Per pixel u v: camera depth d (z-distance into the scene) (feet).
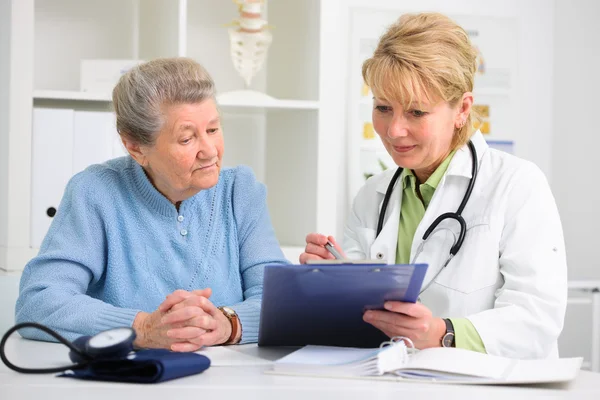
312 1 9.15
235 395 3.36
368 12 10.65
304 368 3.84
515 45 11.16
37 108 8.40
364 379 3.74
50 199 8.44
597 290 9.61
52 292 4.86
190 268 5.32
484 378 3.70
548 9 11.27
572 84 10.95
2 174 8.58
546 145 11.32
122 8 9.71
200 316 4.36
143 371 3.69
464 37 5.11
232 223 5.55
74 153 8.48
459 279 5.08
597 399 3.42
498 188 5.17
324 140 8.96
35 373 3.83
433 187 5.48
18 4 8.27
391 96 4.93
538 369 3.85
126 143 5.06
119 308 4.67
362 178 10.62
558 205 11.23
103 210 5.21
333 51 8.98
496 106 11.12
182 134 4.81
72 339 4.62
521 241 4.92
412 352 4.21
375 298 4.06
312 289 3.94
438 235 5.29
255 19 9.06
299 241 9.36
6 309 6.07
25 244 8.36
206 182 4.99
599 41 10.57
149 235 5.27
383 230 5.64
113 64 8.68
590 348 10.77
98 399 3.26
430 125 5.00
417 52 4.87
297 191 9.45
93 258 5.16
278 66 10.06
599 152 10.50
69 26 9.57
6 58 8.50
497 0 11.11
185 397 3.31
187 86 4.82
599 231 10.48
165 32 9.01
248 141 10.12
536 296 4.65
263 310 4.22
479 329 4.42
